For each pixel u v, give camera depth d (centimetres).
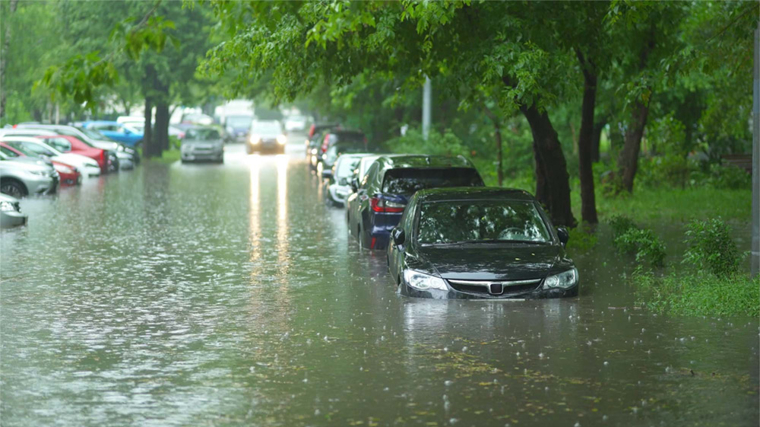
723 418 1980
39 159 8950
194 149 14638
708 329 2881
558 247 3466
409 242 3500
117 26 2280
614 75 6109
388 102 12100
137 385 2269
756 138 3575
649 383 2259
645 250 4284
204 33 14750
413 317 3064
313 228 5988
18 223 6012
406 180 4828
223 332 2894
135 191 9088
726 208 6825
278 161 15412
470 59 4681
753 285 3309
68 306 3347
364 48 4962
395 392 2192
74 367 2453
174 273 4134
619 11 4281
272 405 2091
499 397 2144
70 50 13925
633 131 7669
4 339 2798
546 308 3195
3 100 12550
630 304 3312
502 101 4631
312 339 2777
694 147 9569
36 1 13250
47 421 1981
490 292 3284
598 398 2134
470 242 3478
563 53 5084
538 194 5781
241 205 7638
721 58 4609
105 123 18275
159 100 15312
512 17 4659
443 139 10775
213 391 2211
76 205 7556
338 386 2248
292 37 4694
